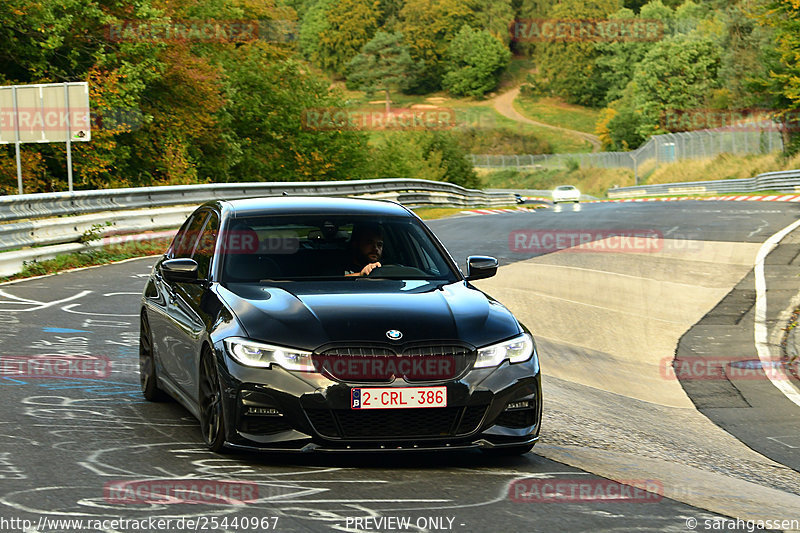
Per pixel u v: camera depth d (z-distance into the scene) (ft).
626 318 98.12
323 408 37.96
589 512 33.86
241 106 349.00
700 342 90.02
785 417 65.00
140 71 232.73
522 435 40.47
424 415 38.91
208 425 41.39
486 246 147.54
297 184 209.97
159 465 38.34
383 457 42.04
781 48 398.83
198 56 293.64
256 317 40.27
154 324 51.37
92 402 51.08
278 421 38.22
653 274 123.95
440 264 48.60
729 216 205.26
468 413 39.50
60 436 42.93
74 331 73.20
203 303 44.06
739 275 125.18
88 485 34.86
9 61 226.79
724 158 479.41
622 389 70.74
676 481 41.65
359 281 45.44
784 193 323.98
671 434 56.85
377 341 38.70
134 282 104.06
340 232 48.47
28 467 37.24
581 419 56.90
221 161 297.12
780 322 99.09
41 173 221.05
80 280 105.19
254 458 40.37
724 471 47.75
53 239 119.65
